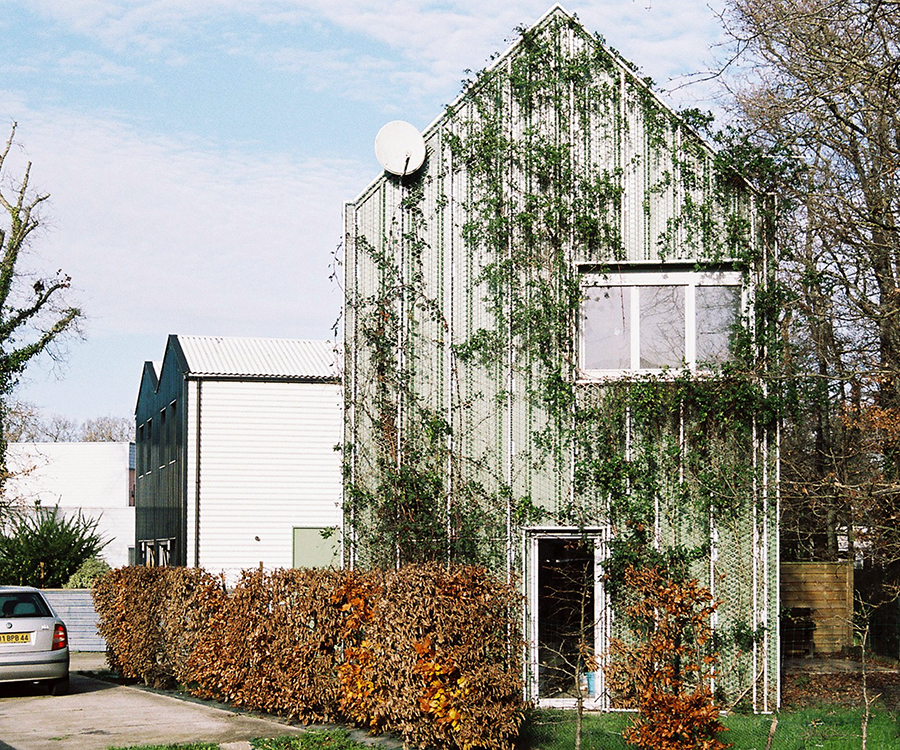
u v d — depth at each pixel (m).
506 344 15.52
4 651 16.89
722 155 15.19
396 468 15.54
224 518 28.89
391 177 15.97
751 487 14.84
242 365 29.80
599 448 15.13
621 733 12.52
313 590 13.59
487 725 11.04
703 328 15.23
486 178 15.73
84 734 13.13
